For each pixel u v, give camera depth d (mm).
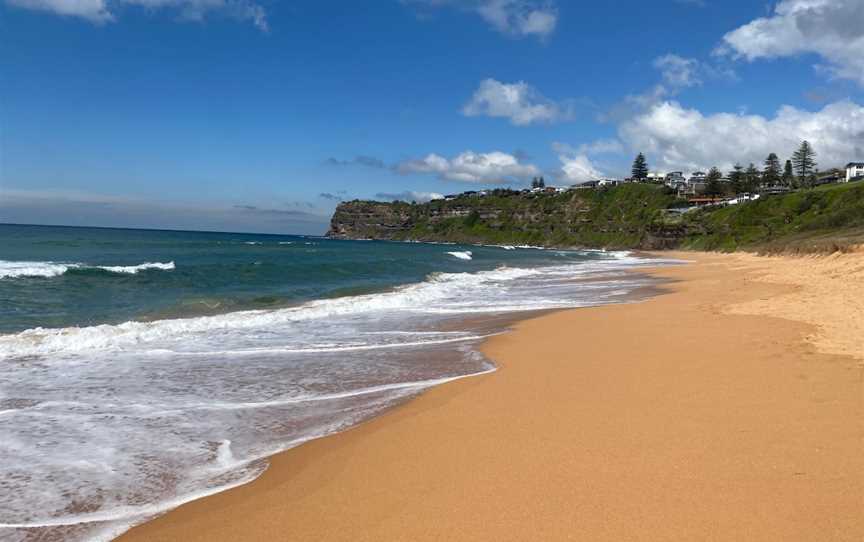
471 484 4750
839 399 6438
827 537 3682
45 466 5398
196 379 8836
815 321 11711
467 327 14055
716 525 3879
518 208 190875
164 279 23359
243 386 8453
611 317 14703
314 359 10391
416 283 26781
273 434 6383
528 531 3916
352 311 17031
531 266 47188
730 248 88938
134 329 12742
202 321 14094
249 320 14625
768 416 6047
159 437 6246
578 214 167625
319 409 7332
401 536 3932
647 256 84938
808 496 4230
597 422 6207
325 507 4461
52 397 7699
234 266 28875
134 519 4379
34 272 22547
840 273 22188
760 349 9398
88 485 4996
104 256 40312
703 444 5359
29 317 14094
